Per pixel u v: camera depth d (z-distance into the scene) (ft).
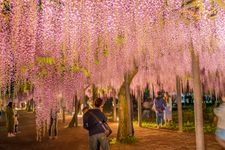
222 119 24.71
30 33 23.12
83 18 23.06
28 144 41.29
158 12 25.00
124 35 26.68
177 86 50.70
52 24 23.09
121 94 41.39
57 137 47.01
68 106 48.98
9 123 50.67
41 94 38.37
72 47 25.13
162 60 42.80
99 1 23.34
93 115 25.99
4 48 24.43
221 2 21.84
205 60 42.47
